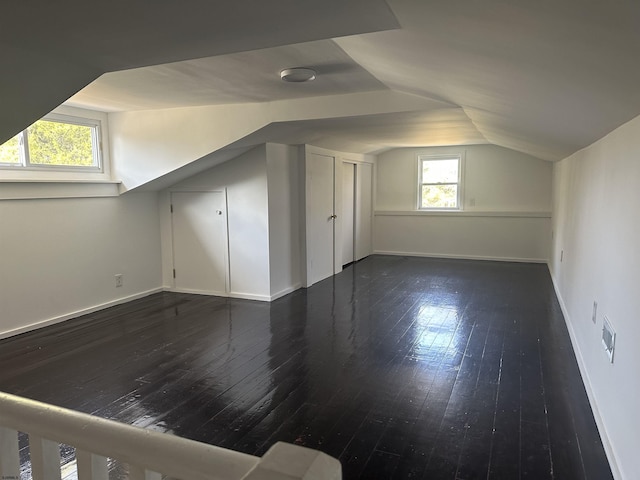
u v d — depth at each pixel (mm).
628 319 1884
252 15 1396
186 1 1279
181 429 2352
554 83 1516
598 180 2705
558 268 5168
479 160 7352
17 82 1854
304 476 516
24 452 1993
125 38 1603
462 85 2166
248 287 5020
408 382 2877
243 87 3252
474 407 2555
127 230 4867
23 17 1387
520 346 3504
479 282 5766
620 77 1188
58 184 4043
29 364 3199
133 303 4828
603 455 2105
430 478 1949
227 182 4953
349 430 2330
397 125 4156
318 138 5199
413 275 6238
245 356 3336
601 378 2385
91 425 685
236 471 562
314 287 5559
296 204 5387
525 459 2074
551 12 900
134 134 4520
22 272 3818
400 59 2006
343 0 1261
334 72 2771
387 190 8023
